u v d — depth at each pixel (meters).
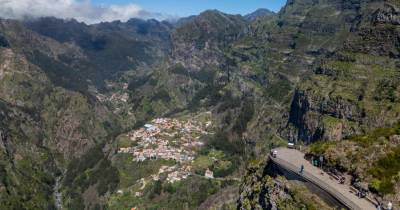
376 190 115.81
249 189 157.75
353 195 116.38
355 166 126.44
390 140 134.25
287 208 125.56
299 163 140.38
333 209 113.25
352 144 137.00
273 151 152.62
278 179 136.50
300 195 123.56
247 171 172.38
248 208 150.25
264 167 155.38
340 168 129.50
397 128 141.62
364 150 131.38
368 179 120.25
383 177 119.00
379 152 128.88
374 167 123.62
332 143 143.12
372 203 111.81
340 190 119.12
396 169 120.69
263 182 146.62
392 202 111.00
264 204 139.62
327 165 133.50
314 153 141.50
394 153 127.12
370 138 138.38
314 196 121.12
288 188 129.12
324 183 119.81
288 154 152.12
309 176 125.12
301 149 159.75
